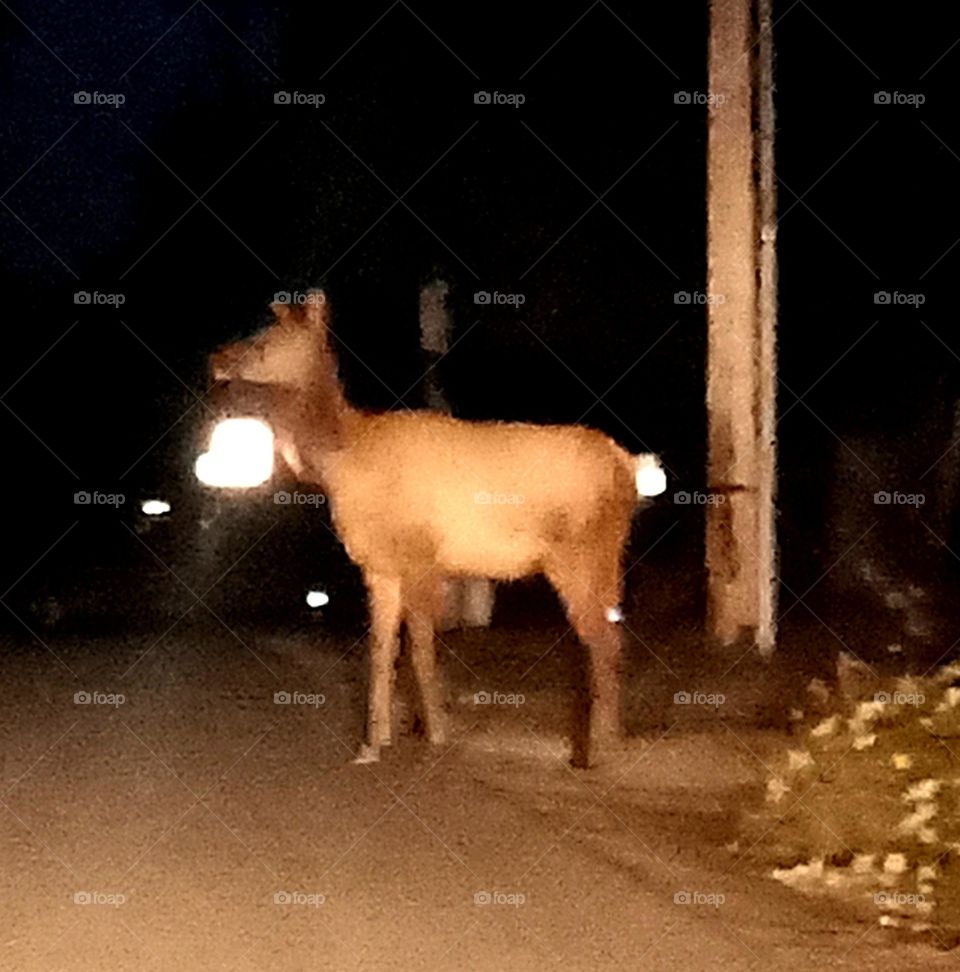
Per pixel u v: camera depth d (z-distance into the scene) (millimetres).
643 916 6184
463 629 10031
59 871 6574
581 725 8047
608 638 7680
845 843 6605
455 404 11562
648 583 10891
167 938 6059
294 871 6543
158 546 12469
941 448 11195
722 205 8844
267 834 6875
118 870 6570
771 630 9086
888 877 6414
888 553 11055
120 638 10141
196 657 9625
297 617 10562
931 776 6805
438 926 6121
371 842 6789
